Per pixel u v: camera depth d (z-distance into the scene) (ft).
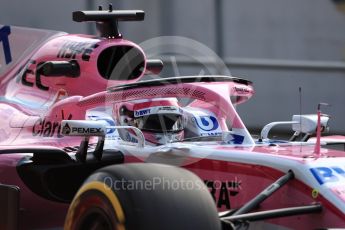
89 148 62.23
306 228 51.44
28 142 64.59
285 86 128.67
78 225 49.37
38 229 62.23
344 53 130.93
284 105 127.75
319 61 131.85
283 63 130.00
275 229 53.31
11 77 72.69
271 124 63.10
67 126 54.13
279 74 129.70
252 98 128.98
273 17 135.54
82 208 49.14
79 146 61.52
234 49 136.46
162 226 45.88
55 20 138.00
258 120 126.82
